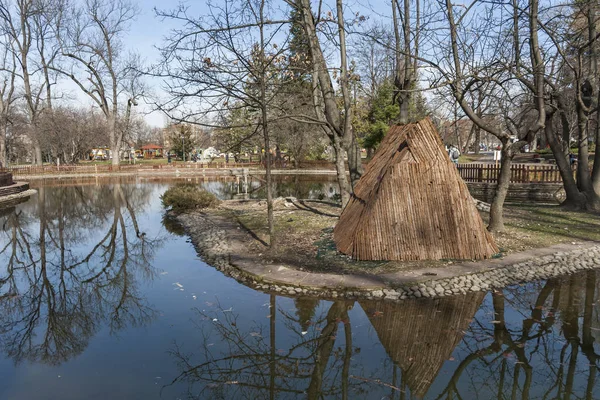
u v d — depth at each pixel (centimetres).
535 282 742
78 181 3734
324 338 571
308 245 964
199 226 1332
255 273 787
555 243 945
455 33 912
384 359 516
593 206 1364
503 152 1000
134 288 805
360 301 669
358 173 1295
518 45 898
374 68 3325
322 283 711
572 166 1977
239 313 658
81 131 5162
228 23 863
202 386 467
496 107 1118
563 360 507
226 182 3481
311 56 1142
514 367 495
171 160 6762
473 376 479
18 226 1566
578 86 1282
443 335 565
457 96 930
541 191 1656
